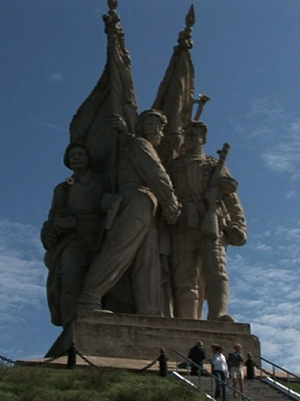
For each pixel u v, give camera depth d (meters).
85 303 26.11
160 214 28.11
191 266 28.14
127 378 21.41
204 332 25.97
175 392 19.81
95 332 25.02
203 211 28.22
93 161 29.91
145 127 28.61
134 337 25.27
